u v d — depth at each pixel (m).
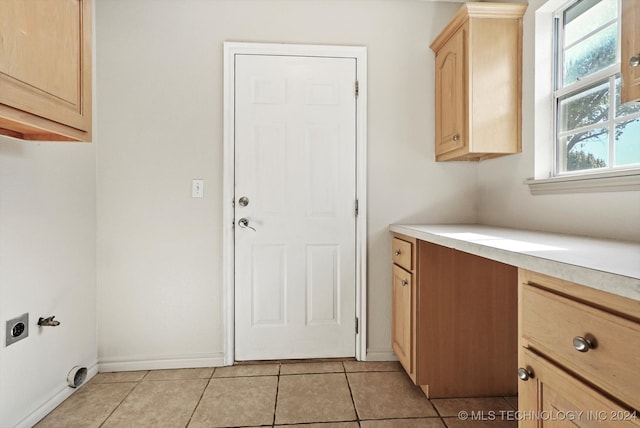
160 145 2.12
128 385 1.93
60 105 1.29
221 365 2.16
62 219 1.80
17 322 1.51
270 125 2.18
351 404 1.74
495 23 1.87
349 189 2.23
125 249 2.11
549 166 1.78
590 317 0.73
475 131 1.86
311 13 2.19
